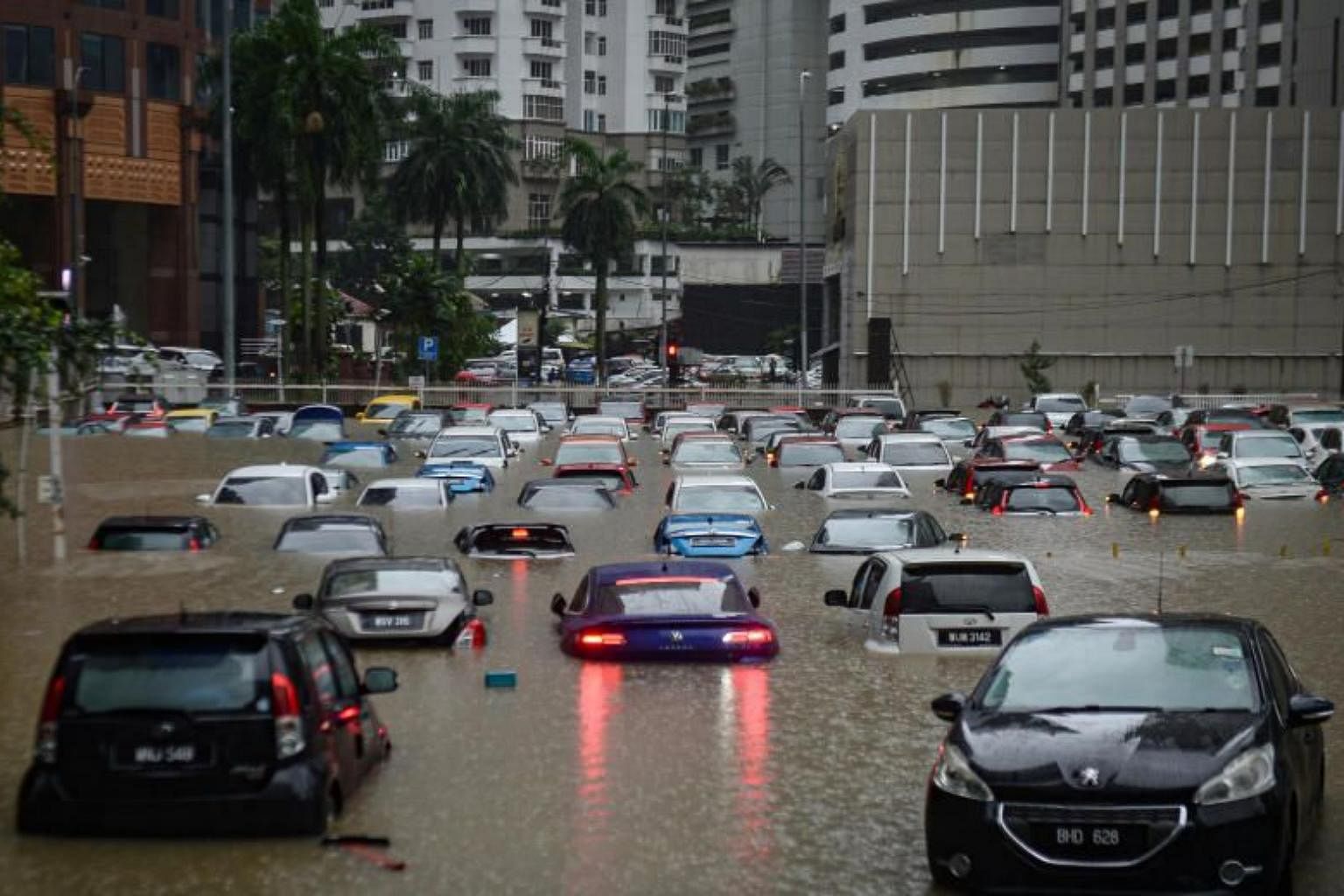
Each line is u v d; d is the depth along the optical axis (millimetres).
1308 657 25500
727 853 14617
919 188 123188
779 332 168000
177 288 113562
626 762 17938
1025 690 14383
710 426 75812
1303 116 122938
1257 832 12523
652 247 186750
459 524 42406
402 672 23031
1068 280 123500
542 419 80125
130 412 77062
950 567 24359
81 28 106250
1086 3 180125
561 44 195625
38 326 31328
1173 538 41000
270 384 97562
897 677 22688
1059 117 123000
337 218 199875
